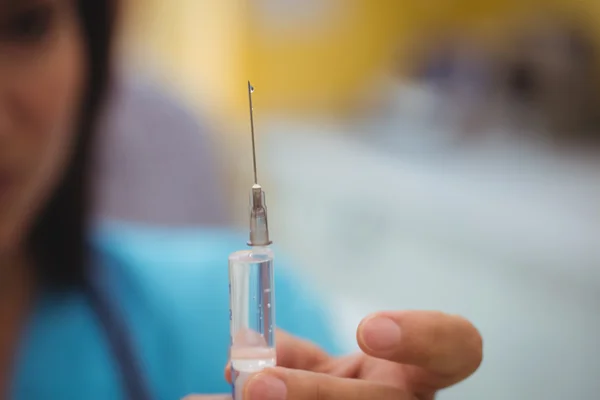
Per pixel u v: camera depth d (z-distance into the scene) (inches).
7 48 15.6
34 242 18.0
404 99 34.0
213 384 19.1
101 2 17.5
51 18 16.2
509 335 24.9
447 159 32.5
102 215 21.1
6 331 17.8
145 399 18.2
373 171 33.9
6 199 16.4
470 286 28.1
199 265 21.1
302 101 37.0
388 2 34.3
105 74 18.3
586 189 28.7
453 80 32.9
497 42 31.7
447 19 32.9
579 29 30.0
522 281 27.4
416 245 31.0
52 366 17.8
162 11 29.7
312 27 35.3
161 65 29.5
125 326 18.8
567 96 30.3
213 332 19.7
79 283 18.7
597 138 29.5
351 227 32.8
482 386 23.5
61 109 16.7
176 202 27.5
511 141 31.4
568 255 26.5
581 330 24.6
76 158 18.3
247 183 31.8
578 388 22.6
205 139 29.3
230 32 32.9
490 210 29.5
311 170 34.5
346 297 28.1
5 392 17.4
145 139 26.5
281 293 21.3
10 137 15.8
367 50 35.1
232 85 33.0
